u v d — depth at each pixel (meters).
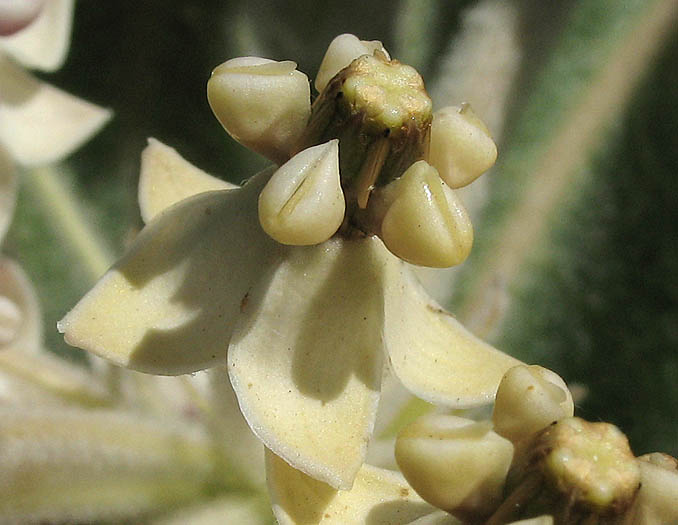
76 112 0.06
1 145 0.06
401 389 0.05
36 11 0.06
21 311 0.06
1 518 0.05
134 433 0.05
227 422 0.05
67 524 0.06
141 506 0.05
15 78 0.06
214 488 0.05
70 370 0.06
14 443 0.05
